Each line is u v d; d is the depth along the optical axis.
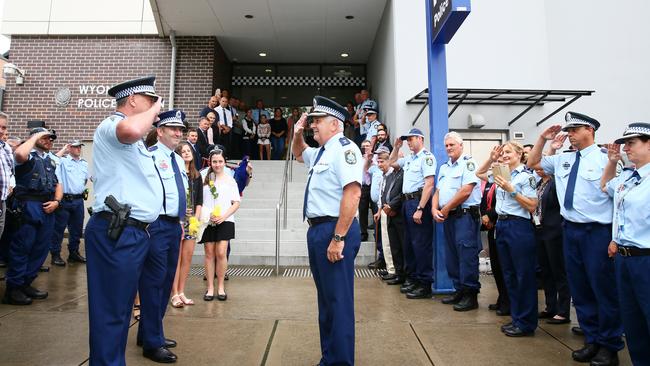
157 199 2.83
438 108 5.59
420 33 8.55
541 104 8.50
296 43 11.63
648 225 2.68
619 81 8.70
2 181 4.05
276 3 9.43
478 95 8.29
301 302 4.86
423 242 5.22
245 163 7.05
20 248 4.64
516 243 3.84
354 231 2.91
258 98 13.12
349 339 2.78
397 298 5.19
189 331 3.84
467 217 4.71
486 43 8.66
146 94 2.78
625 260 2.80
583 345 3.61
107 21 10.55
